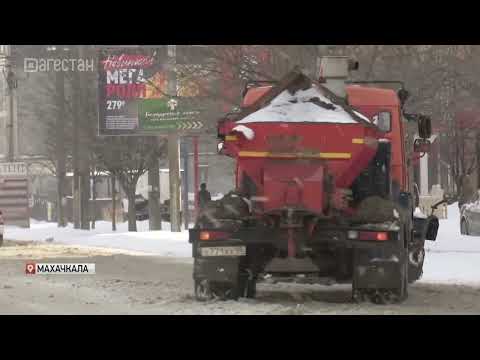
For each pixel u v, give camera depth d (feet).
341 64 100.83
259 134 88.02
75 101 275.59
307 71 159.84
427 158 280.72
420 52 163.63
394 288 85.92
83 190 289.94
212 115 180.96
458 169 280.72
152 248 192.13
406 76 162.81
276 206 86.79
